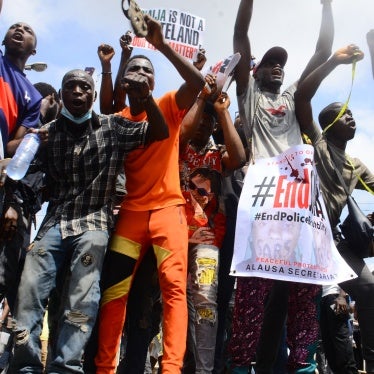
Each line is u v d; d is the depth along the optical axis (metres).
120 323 3.82
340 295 5.44
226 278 4.57
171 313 3.63
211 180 4.50
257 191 4.38
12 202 4.09
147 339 4.07
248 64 4.74
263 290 4.26
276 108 4.69
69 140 3.81
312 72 4.66
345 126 5.20
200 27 5.13
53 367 3.38
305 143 4.97
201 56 4.84
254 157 4.56
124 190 4.96
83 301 3.49
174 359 3.52
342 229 4.94
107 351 3.75
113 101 4.95
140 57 4.09
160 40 3.55
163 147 3.96
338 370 5.41
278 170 4.41
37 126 4.38
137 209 3.90
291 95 4.82
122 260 3.85
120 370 4.13
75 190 3.77
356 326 9.63
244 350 4.16
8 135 4.17
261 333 4.54
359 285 4.80
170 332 3.60
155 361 5.99
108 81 4.89
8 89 4.19
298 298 4.34
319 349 8.04
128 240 3.87
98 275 3.61
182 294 3.69
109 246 3.92
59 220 3.71
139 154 3.97
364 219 4.82
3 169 3.82
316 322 4.35
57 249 3.66
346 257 4.89
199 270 4.10
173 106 3.96
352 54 4.52
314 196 4.31
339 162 5.16
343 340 5.39
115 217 4.10
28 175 4.27
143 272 4.10
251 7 4.67
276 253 4.16
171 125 4.00
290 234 4.18
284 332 5.09
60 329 3.50
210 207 4.43
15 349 3.48
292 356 4.30
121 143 3.85
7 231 4.02
